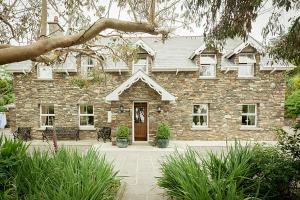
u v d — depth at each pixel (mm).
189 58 18094
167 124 15273
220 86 17438
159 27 4277
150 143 15570
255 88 17438
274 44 6109
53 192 4094
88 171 5340
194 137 17438
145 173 9148
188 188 4582
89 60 17609
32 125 17953
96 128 17875
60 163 5566
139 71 15234
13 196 4582
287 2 4336
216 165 5734
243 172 5301
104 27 3686
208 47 5574
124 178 8352
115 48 6688
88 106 18234
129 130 15672
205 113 17719
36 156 5492
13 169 5164
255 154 5715
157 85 15250
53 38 3398
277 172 5148
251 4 4277
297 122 6141
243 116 17812
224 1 4863
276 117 17516
